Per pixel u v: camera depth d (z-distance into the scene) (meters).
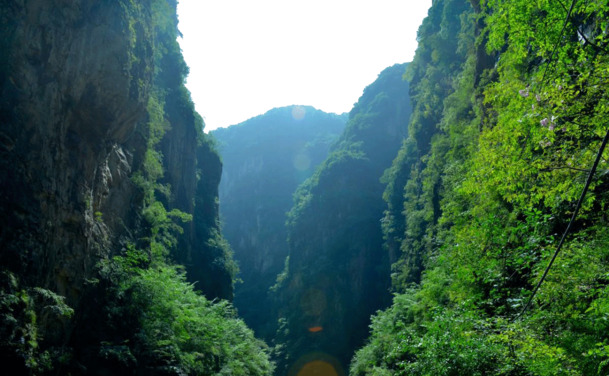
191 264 55.03
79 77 20.56
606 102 6.29
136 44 25.83
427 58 72.00
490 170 8.57
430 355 8.83
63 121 19.78
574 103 6.74
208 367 26.14
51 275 17.92
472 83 33.34
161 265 32.25
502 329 8.25
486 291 10.57
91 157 21.81
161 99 50.22
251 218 194.88
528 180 8.74
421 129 66.19
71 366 17.56
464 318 8.80
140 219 30.27
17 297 15.08
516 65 10.85
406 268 55.22
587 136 6.94
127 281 23.73
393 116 144.00
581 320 6.56
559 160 7.17
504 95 8.58
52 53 19.03
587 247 7.03
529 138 7.81
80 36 20.62
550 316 6.96
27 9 18.22
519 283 9.95
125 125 25.55
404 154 87.75
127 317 22.39
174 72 62.16
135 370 20.30
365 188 124.44
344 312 99.44
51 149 18.70
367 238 111.12
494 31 9.22
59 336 17.48
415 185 64.06
